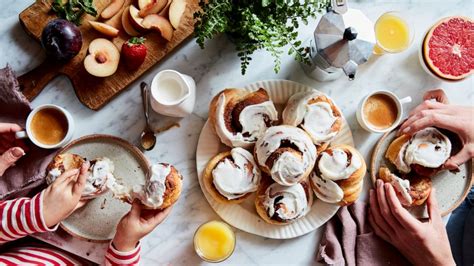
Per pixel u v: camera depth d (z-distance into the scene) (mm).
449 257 1089
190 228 1119
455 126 1082
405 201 1098
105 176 1018
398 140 1109
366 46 964
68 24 1035
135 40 1055
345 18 968
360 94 1155
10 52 1104
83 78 1089
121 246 1015
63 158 1044
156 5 1080
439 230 1092
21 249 1073
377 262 1116
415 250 1091
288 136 1018
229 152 1070
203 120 1123
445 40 1133
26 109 1074
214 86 1129
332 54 963
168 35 1089
